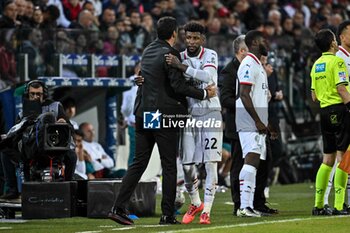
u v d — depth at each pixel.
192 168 29.59
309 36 54.00
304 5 66.19
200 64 29.22
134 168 28.41
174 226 27.78
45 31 42.97
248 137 30.58
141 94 28.23
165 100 27.95
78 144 42.97
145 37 46.84
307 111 51.72
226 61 48.66
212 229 26.41
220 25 56.16
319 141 52.31
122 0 53.41
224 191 45.22
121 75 45.47
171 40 28.50
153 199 32.22
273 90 34.19
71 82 43.50
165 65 27.84
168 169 28.19
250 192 30.92
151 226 27.84
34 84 32.59
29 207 30.98
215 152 29.06
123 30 46.62
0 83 40.75
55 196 31.09
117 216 28.27
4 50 41.19
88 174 43.84
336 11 70.31
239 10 59.62
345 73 30.77
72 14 49.50
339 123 30.77
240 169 32.22
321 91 31.19
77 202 31.97
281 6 64.56
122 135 46.69
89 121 46.16
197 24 29.36
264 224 27.69
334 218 29.47
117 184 30.98
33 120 31.56
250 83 30.12
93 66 44.44
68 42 43.72
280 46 51.25
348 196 32.97
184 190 42.59
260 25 58.28
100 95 46.25
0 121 40.56
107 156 45.12
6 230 27.39
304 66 51.72
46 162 31.52
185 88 27.88
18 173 34.53
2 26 43.31
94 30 44.72
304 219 29.20
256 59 30.39
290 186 48.53
